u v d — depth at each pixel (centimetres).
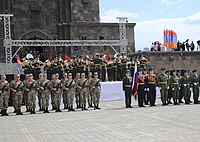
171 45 5341
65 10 5862
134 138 1603
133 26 5847
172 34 5344
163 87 3088
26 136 1762
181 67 5369
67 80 2953
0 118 2559
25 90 2836
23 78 3491
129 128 1889
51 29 5825
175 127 1866
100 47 5675
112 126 1977
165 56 5291
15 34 5622
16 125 2162
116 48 5747
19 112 2792
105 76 4175
